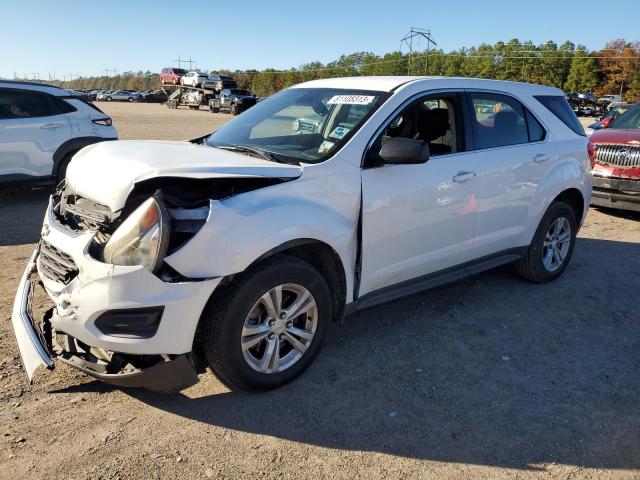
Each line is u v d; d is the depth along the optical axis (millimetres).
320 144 3719
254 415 3123
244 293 3000
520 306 4840
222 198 3045
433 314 4602
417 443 2953
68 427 2939
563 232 5457
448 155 4199
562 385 3584
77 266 2879
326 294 3432
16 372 3430
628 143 8141
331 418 3131
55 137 8266
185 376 2953
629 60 95875
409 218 3896
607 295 5199
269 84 119625
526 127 4957
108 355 2934
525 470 2779
